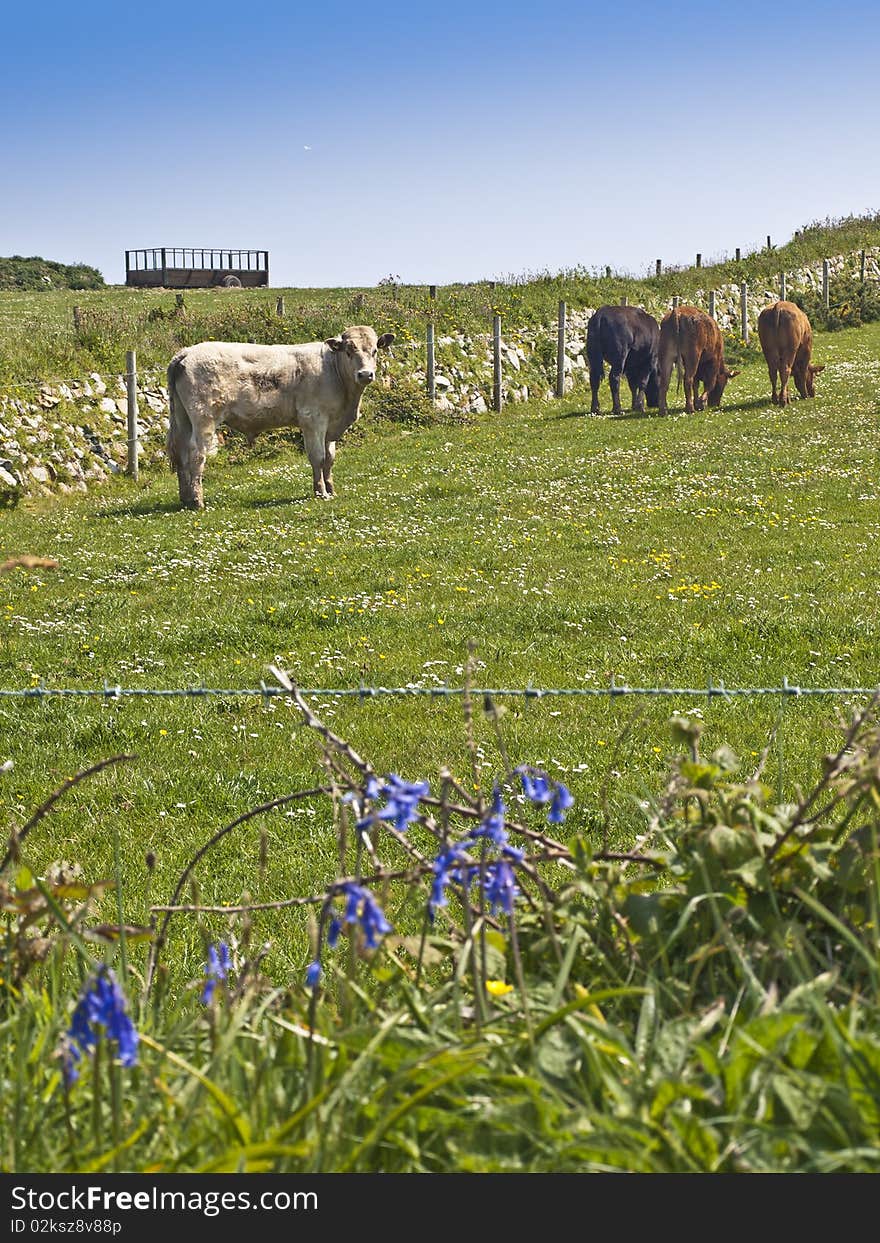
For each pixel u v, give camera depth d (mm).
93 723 9984
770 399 32406
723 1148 2482
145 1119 2707
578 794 7848
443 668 11266
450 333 36406
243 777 8617
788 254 56438
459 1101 2641
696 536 17594
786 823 3410
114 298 54969
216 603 14664
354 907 2607
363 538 18562
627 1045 2709
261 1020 3234
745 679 10539
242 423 22562
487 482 23375
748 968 2850
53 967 3230
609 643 11930
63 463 25281
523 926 3420
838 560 15609
